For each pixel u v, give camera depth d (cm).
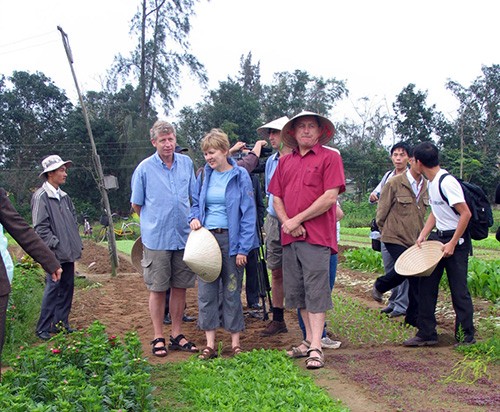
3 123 5984
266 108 6259
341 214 692
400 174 765
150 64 4566
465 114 5825
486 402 456
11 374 437
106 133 5294
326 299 569
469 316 629
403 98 5928
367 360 580
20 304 766
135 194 624
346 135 6322
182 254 621
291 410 424
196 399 459
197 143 5622
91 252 2073
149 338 698
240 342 664
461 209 605
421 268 628
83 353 498
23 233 432
